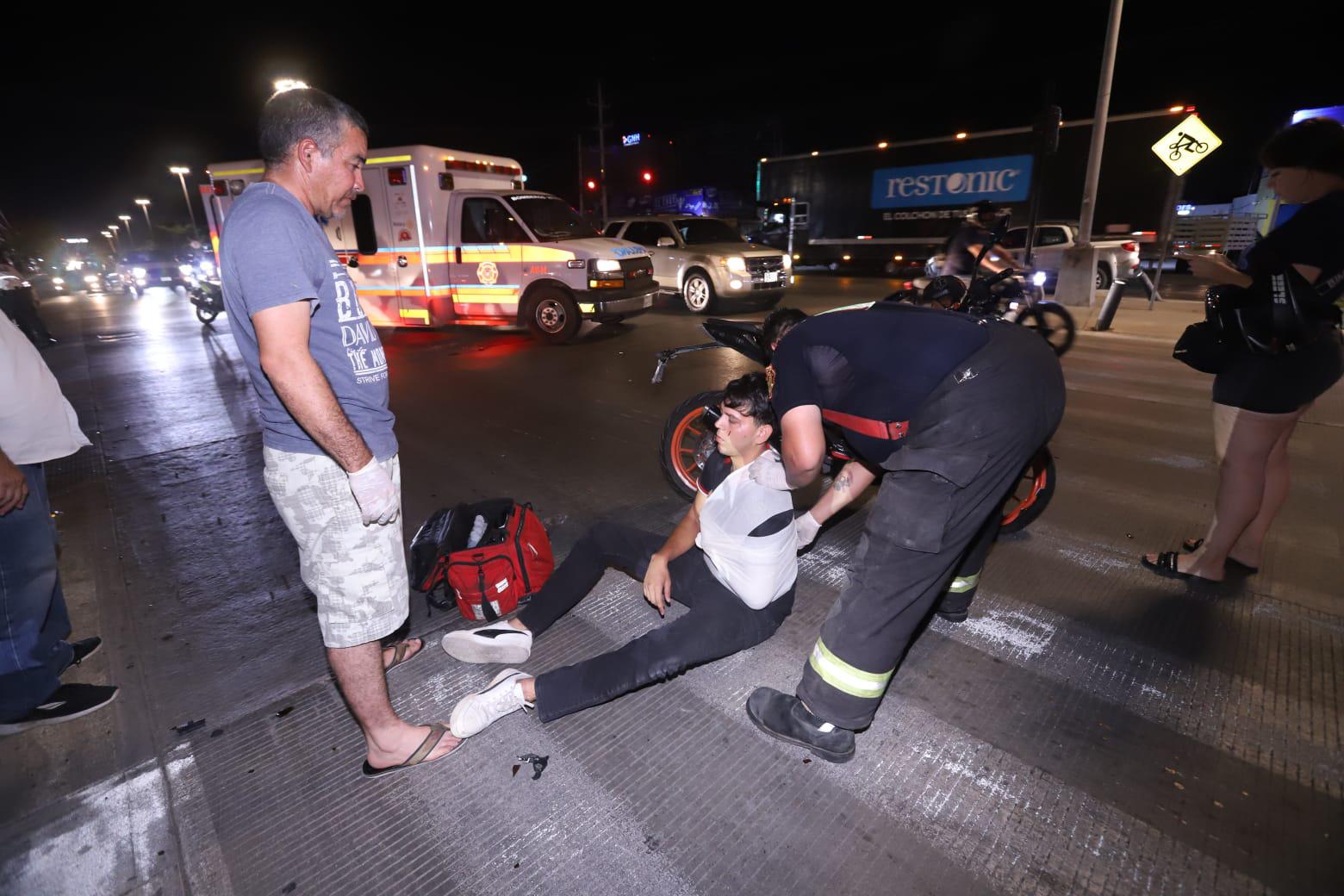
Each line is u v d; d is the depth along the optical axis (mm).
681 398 6859
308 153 1736
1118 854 1909
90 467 5133
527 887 1817
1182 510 4094
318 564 1891
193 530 4023
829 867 1872
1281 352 2734
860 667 1983
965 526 1882
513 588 2932
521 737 2344
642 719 2428
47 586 2385
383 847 1940
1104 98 11672
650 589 2520
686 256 12984
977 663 2709
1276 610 3039
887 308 2023
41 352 10703
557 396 6988
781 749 2289
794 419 1993
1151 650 2775
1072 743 2309
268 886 1831
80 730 2395
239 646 2889
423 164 9586
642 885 1822
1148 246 15305
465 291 10164
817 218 21078
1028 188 16672
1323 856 1894
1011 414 1809
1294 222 2525
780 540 2270
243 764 2244
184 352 10422
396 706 2516
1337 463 4816
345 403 1812
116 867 1887
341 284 1798
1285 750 2270
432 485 4602
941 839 1957
